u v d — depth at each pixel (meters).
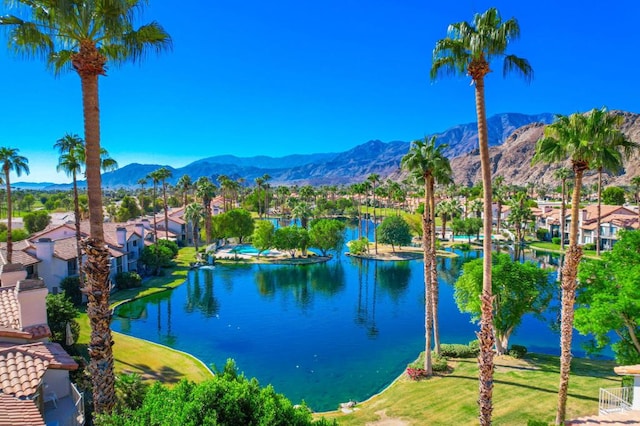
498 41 15.45
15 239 70.44
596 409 22.83
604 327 22.77
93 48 13.71
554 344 39.88
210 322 48.19
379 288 65.94
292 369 35.31
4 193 132.25
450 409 24.28
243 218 102.50
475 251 99.25
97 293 14.30
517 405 24.00
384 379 33.28
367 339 42.91
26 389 13.22
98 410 14.38
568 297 20.20
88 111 13.90
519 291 31.92
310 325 47.44
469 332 45.16
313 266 83.12
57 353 17.05
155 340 41.81
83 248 14.32
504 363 31.64
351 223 166.25
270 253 95.31
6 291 20.64
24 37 13.35
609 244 92.38
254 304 56.00
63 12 12.58
